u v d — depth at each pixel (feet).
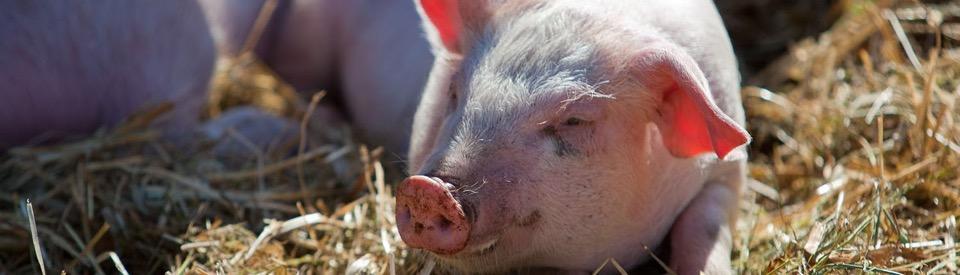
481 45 5.53
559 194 5.37
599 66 5.38
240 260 5.75
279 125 6.70
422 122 5.70
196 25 6.61
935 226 5.82
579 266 5.58
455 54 5.64
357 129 6.81
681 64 5.25
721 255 5.62
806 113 6.56
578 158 5.37
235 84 7.14
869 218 5.69
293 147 6.57
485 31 5.56
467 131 5.33
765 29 7.41
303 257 5.81
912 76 6.53
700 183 5.71
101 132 6.41
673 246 5.68
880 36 6.82
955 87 6.40
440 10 5.63
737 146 5.15
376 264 5.69
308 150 6.56
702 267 5.57
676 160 5.59
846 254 5.63
